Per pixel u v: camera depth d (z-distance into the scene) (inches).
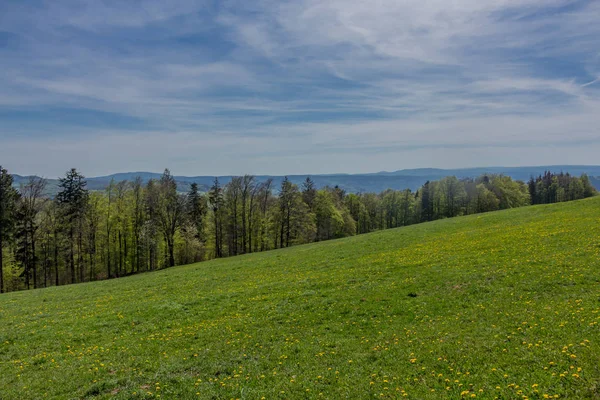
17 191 2389.3
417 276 1013.2
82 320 932.6
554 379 411.5
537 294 734.5
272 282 1218.0
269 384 514.0
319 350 620.4
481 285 843.4
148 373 585.0
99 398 506.3
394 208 5497.1
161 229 2881.4
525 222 1776.6
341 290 993.5
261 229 3567.9
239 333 745.0
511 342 525.0
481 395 409.7
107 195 2878.9
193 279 1494.8
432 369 492.1
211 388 512.1
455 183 4840.1
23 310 1156.5
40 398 523.8
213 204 3339.1
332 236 4311.0
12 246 2495.1
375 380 487.8
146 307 1015.6
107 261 2918.3
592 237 1127.0
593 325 523.8
